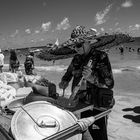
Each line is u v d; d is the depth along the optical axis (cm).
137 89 959
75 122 269
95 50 301
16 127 239
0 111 295
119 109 676
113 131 512
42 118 256
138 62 2198
